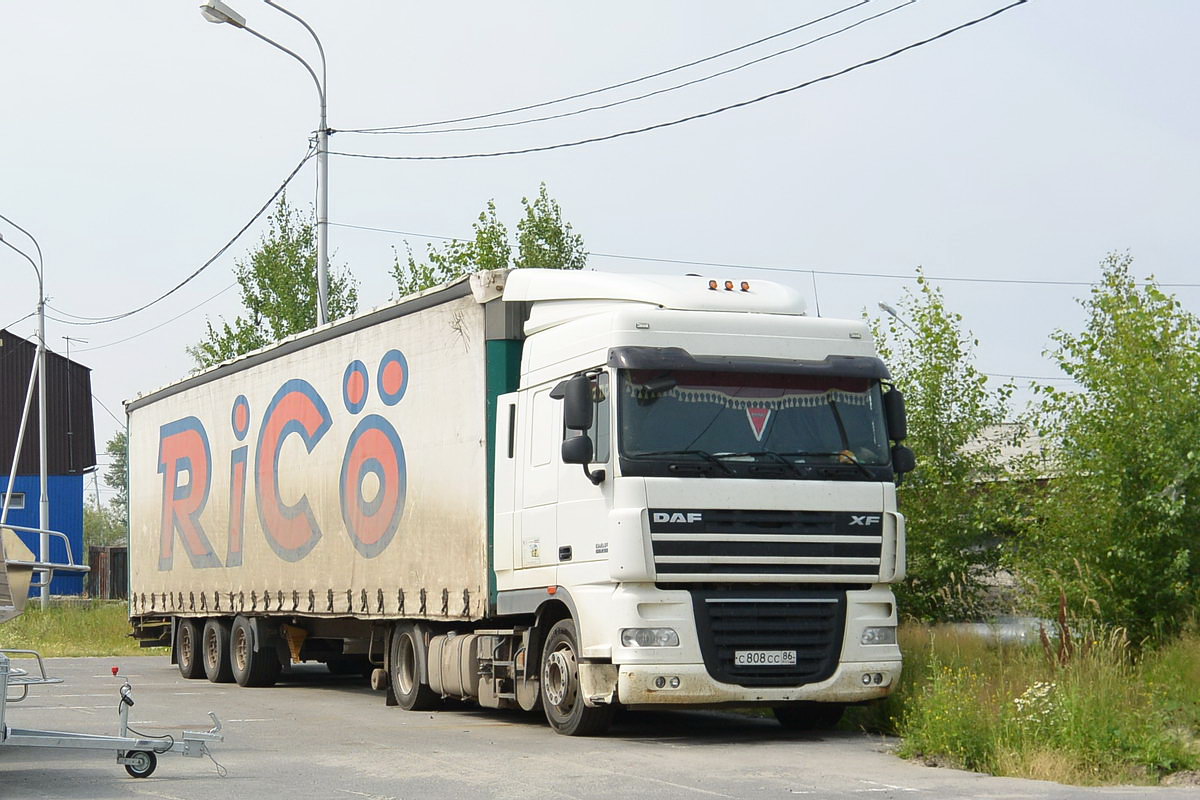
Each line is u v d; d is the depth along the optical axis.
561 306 17.62
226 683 28.16
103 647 42.03
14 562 14.84
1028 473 22.91
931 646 19.22
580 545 16.23
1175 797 12.26
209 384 28.94
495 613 18.22
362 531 21.83
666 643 15.59
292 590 24.38
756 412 16.28
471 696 18.95
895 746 16.11
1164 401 20.12
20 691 25.27
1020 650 19.58
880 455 16.70
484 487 18.38
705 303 16.73
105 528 155.75
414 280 37.62
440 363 19.72
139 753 13.71
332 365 23.25
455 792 12.67
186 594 29.62
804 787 12.83
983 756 14.45
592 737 16.95
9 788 13.15
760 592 16.03
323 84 31.27
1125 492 20.20
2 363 80.56
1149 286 20.98
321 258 30.88
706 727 18.39
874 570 16.47
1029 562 21.58
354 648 23.88
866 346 17.02
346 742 16.67
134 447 33.88
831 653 16.25
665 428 15.89
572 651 16.75
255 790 12.94
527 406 17.75
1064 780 13.41
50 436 80.94
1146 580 20.17
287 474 24.77
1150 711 15.47
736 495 15.88
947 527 23.33
